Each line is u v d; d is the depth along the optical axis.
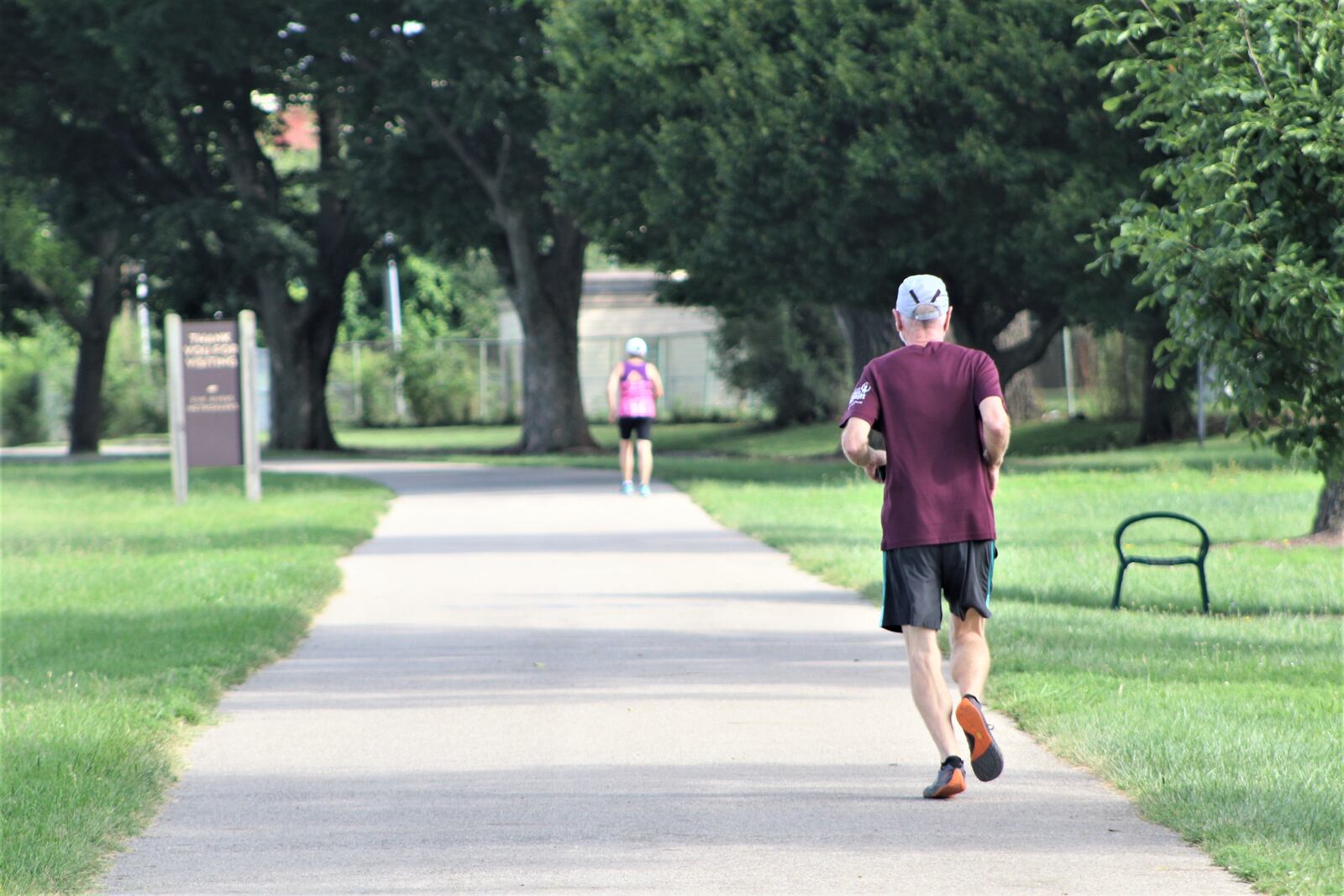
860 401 23.31
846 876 18.81
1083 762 24.64
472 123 113.00
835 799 22.72
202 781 24.36
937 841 20.36
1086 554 53.09
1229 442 109.31
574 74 95.25
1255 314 36.53
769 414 172.38
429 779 24.31
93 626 40.28
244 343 85.81
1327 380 36.34
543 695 31.14
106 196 145.88
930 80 81.81
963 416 23.12
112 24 117.81
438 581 49.62
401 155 125.31
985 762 21.81
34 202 150.38
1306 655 33.78
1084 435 124.38
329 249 161.38
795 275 90.44
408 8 111.19
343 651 36.97
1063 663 32.66
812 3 85.50
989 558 23.23
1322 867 18.17
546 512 73.75
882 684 31.94
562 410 142.88
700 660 34.91
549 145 98.62
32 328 182.25
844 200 84.25
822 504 73.88
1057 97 82.31
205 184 151.12
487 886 18.64
